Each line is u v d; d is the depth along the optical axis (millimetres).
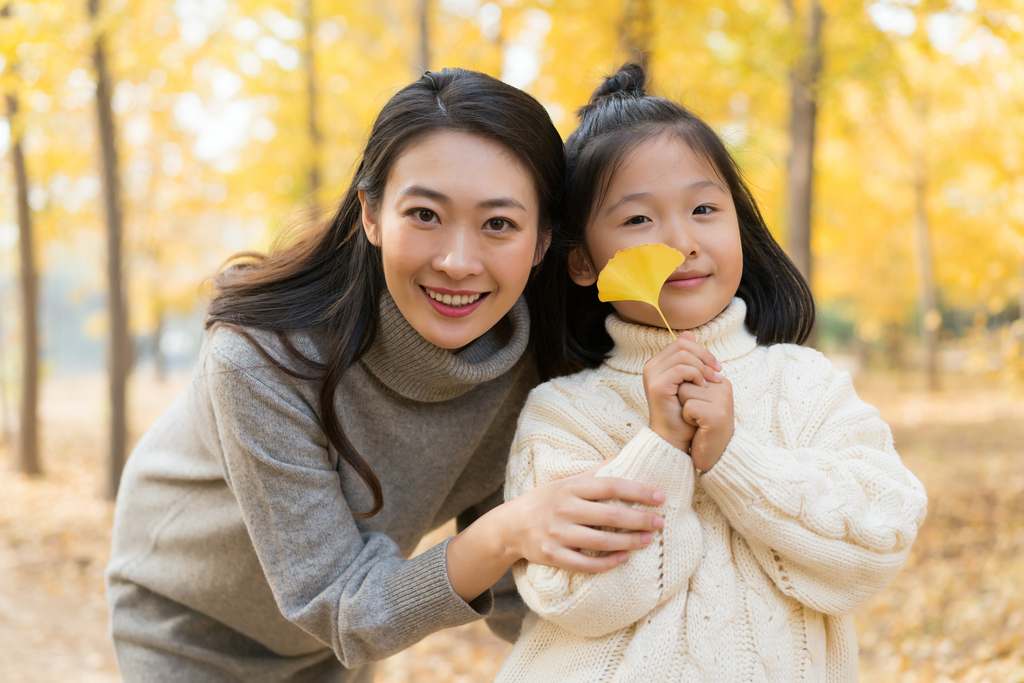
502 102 1296
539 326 1636
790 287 1690
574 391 1474
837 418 1416
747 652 1261
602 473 1250
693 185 1418
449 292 1283
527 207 1313
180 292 16031
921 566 4891
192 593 1699
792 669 1273
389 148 1285
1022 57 5031
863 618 4246
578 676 1257
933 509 6219
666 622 1246
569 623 1219
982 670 3312
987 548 5055
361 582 1313
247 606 1684
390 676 4031
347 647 1285
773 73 5883
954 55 6039
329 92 8289
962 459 8234
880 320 17516
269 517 1367
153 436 1833
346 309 1419
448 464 1604
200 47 7027
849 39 5625
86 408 17172
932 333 15039
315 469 1391
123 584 1835
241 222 11336
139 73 7020
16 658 4430
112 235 7375
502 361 1473
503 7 5906
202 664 1723
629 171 1425
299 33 7445
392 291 1318
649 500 1180
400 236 1266
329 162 8656
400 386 1471
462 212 1249
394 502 1600
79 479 8883
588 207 1473
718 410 1252
